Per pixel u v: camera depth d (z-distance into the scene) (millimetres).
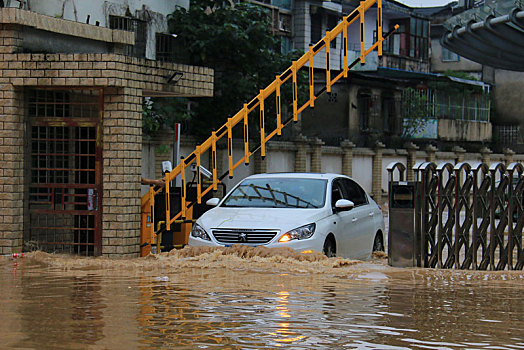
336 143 47469
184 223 17750
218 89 35000
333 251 15594
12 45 16234
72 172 17109
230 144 17500
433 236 14859
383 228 18719
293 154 38688
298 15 55156
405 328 8609
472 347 7754
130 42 19828
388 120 58312
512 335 8312
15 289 11344
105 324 8719
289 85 36375
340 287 11617
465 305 10125
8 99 16203
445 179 50750
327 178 16812
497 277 13016
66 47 18062
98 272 13320
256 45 35625
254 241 14750
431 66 73750
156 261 14555
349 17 17656
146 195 16781
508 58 32688
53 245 16953
